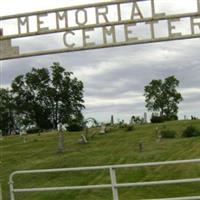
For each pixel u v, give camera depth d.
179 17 13.15
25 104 107.00
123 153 34.78
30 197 23.22
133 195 22.34
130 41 13.36
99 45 13.51
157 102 101.12
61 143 39.31
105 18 13.40
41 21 13.66
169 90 100.75
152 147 36.62
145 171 27.61
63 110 106.50
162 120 62.69
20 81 107.88
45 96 106.50
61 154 37.03
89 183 25.72
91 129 53.97
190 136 42.00
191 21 13.19
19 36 13.76
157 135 42.62
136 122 65.56
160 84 101.31
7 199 21.64
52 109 107.06
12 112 108.88
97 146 40.31
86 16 13.48
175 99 101.12
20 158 37.91
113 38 13.42
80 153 36.19
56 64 106.94
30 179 27.72
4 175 30.25
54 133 58.62
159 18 13.20
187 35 13.20
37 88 107.06
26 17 13.69
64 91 106.50
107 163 31.58
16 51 13.77
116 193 12.05
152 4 13.23
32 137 56.62
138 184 11.91
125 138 44.00
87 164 31.41
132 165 11.68
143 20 13.27
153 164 11.47
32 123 108.19
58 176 28.08
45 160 34.72
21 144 49.56
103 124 56.31
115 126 54.53
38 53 13.73
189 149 34.66
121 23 13.34
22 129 108.62
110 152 35.88
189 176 25.53
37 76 106.88
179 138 41.34
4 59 13.92
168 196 21.86
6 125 109.31
